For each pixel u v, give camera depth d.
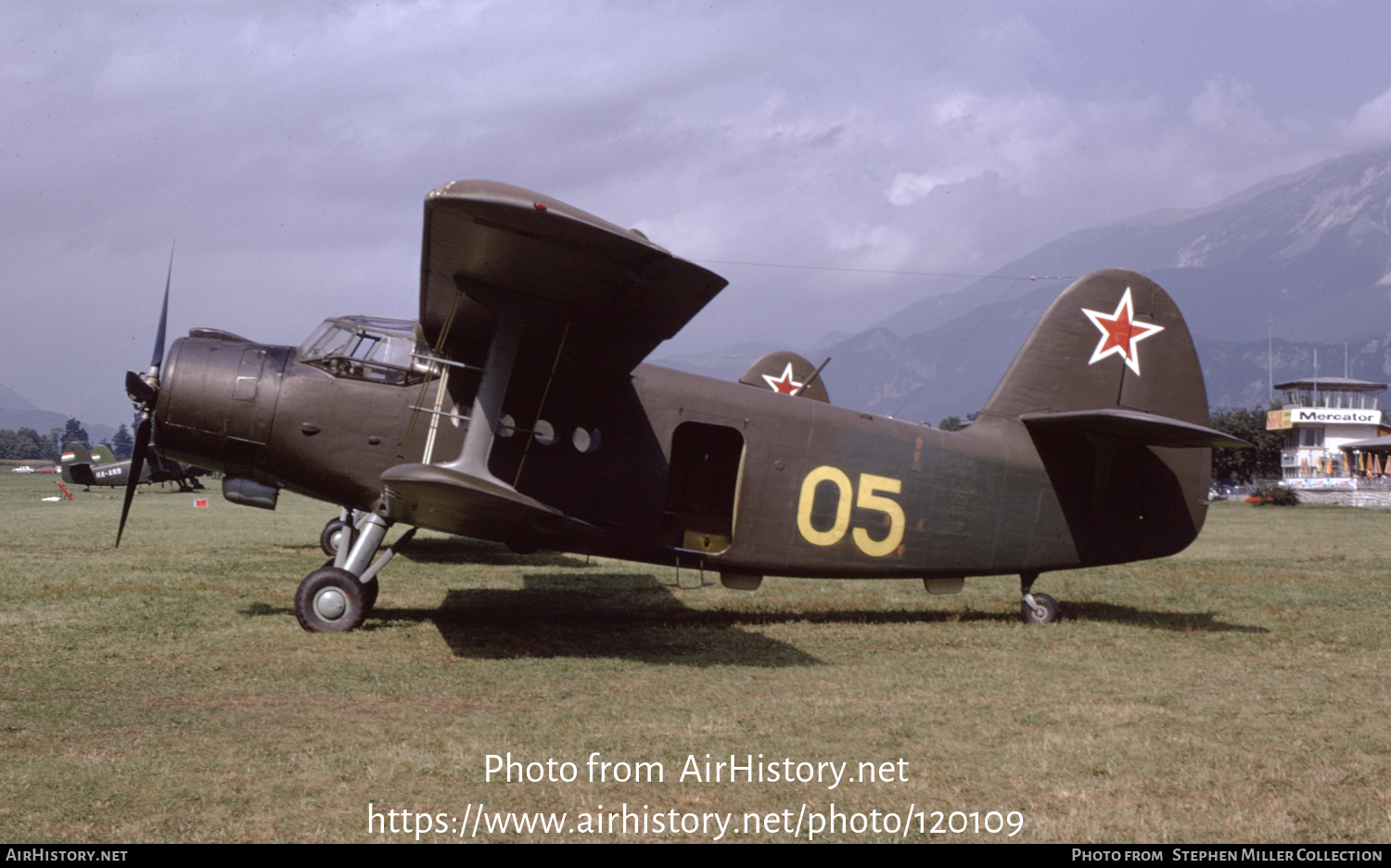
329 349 9.60
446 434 9.31
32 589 11.24
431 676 7.48
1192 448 11.32
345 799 4.77
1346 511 50.28
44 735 5.71
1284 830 4.60
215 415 9.41
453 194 6.66
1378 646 9.55
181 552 16.62
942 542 10.66
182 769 5.14
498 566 15.91
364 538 9.38
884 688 7.47
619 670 7.93
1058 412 11.07
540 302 8.40
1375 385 85.44
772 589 13.72
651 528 9.78
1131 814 4.79
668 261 7.32
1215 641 9.80
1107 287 11.29
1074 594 13.64
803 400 10.40
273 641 8.62
